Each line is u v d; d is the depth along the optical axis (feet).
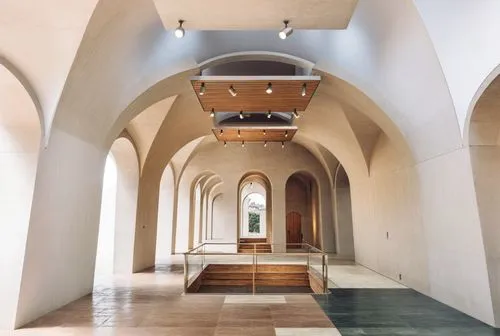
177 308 16.17
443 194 16.93
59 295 16.11
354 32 18.13
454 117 15.02
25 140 14.29
